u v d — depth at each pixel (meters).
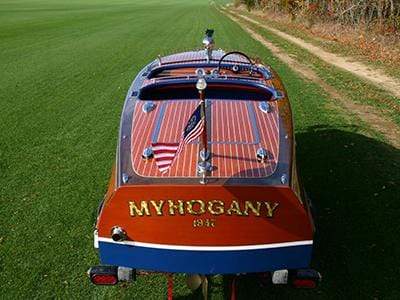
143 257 4.56
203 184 4.24
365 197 7.54
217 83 6.32
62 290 5.62
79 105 13.29
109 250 4.57
